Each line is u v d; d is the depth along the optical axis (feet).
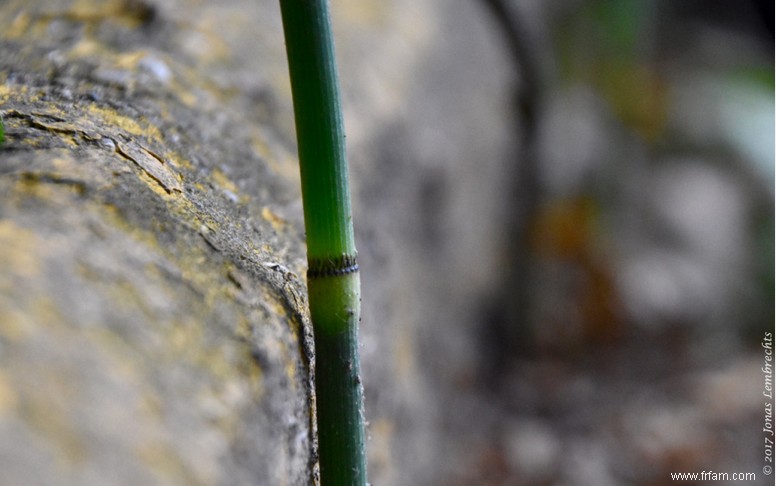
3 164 0.75
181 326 0.71
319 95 0.74
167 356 0.69
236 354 0.72
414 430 1.34
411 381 1.33
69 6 1.10
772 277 2.67
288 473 0.74
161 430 0.66
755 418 2.07
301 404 0.77
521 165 2.45
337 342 0.76
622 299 2.48
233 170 0.94
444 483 1.63
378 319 1.09
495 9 2.33
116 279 0.70
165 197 0.79
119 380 0.66
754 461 1.92
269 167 0.99
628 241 2.66
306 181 0.75
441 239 1.71
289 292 0.80
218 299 0.74
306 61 0.74
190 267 0.75
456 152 1.79
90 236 0.72
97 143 0.82
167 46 1.07
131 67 1.00
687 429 2.03
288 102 1.11
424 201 1.56
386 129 1.34
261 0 1.31
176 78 1.01
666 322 2.48
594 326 2.43
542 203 2.56
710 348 2.44
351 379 0.77
